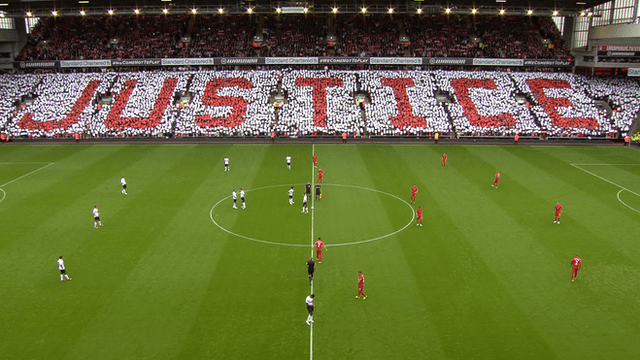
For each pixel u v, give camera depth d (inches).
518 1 2753.4
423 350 853.2
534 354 844.6
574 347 864.9
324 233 1364.4
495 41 3228.3
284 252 1243.2
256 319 947.3
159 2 2802.7
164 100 2842.0
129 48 3161.9
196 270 1143.6
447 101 2898.6
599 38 2901.1
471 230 1382.9
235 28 3292.3
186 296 1029.8
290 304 1000.2
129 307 987.3
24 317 954.7
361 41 3208.7
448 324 930.7
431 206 1576.0
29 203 1601.9
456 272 1135.0
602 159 2207.2
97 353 844.6
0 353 844.0
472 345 867.4
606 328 922.1
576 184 1820.9
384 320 944.3
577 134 2608.3
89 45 3191.4
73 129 2640.3
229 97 2859.3
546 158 2222.0
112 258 1205.7
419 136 2640.3
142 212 1518.2
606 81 2997.0
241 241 1307.8
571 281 1096.8
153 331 908.0
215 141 2573.8
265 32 3265.3
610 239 1323.8
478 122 2684.5
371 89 2918.3
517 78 3019.2
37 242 1299.2
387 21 3351.4
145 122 2696.9
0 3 2723.9
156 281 1091.3
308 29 3287.4
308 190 1612.9
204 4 2839.6
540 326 925.8
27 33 3267.7
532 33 3277.6
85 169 2014.0
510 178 1894.7
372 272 1136.8
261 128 2652.6
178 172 1968.5
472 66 3184.1
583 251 1250.0
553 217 1485.0
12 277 1112.2
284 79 2992.1
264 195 1686.8
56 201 1620.3
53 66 3051.2
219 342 874.8
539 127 2652.6
